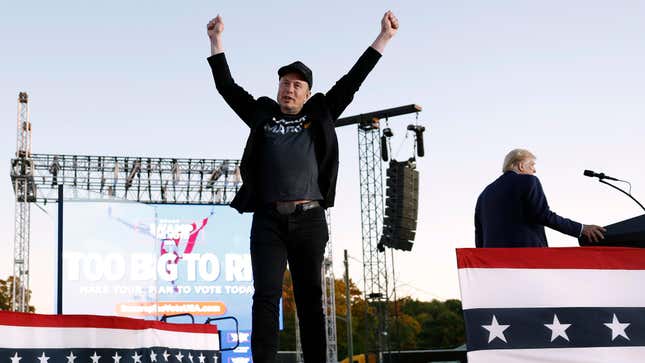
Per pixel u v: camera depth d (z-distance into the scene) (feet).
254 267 12.87
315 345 13.14
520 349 13.28
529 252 13.74
